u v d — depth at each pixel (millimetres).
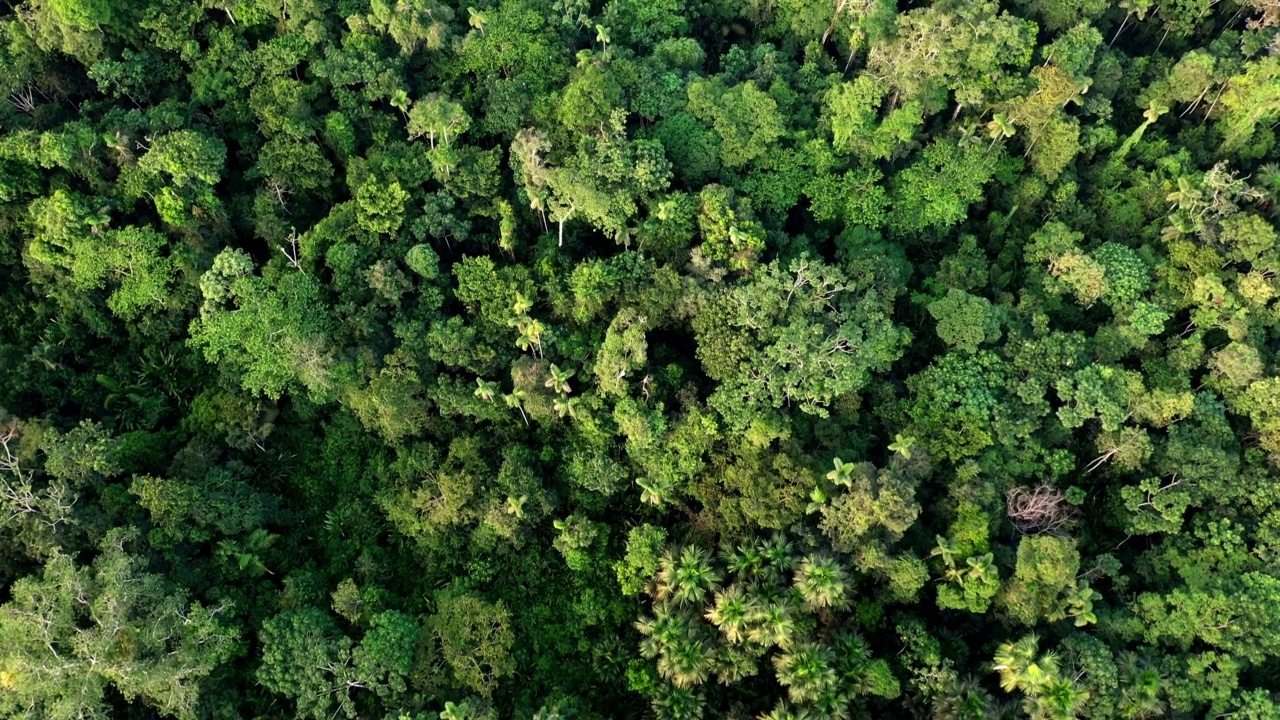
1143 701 42250
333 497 54625
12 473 47031
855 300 53844
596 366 51281
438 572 51875
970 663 45938
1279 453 49562
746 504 47406
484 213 58625
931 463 49938
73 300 55062
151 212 58281
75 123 55219
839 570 44156
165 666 42281
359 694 46531
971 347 52125
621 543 51781
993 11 59219
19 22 58281
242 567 49438
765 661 46781
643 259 55344
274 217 57781
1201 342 53938
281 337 52406
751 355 51281
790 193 59906
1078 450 52938
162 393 56188
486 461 52281
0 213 54562
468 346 53406
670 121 60125
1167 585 47594
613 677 48219
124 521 48594
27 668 39875
